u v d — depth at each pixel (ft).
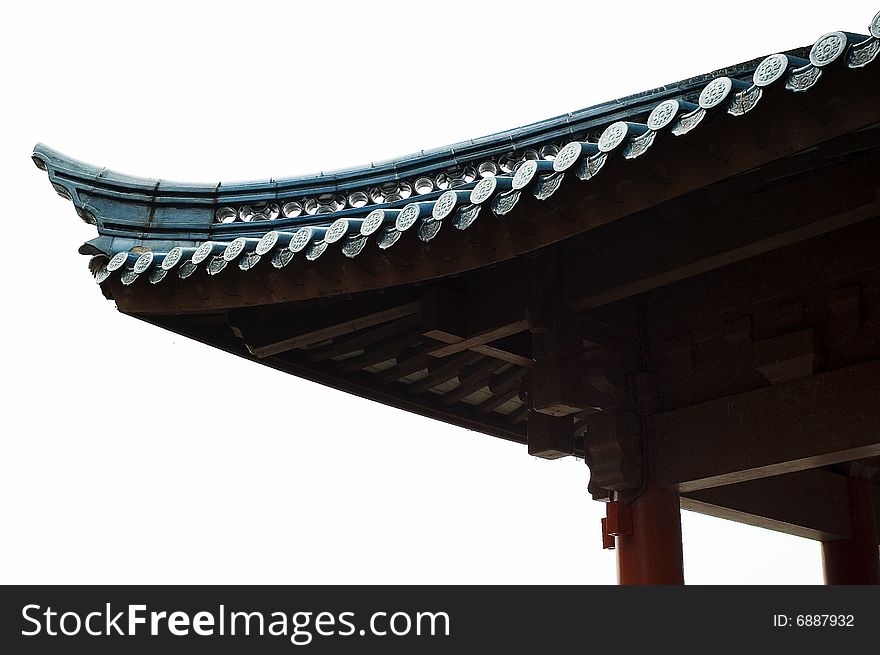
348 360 38.34
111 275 31.12
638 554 30.73
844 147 25.05
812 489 36.55
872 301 28.94
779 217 27.32
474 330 32.37
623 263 30.14
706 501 33.12
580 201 23.84
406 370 37.32
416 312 33.30
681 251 29.01
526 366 35.01
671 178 22.53
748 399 30.09
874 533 37.60
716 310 31.91
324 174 32.78
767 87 19.89
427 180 32.37
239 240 29.25
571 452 34.30
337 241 27.37
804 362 29.30
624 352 32.68
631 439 31.60
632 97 29.73
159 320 34.47
